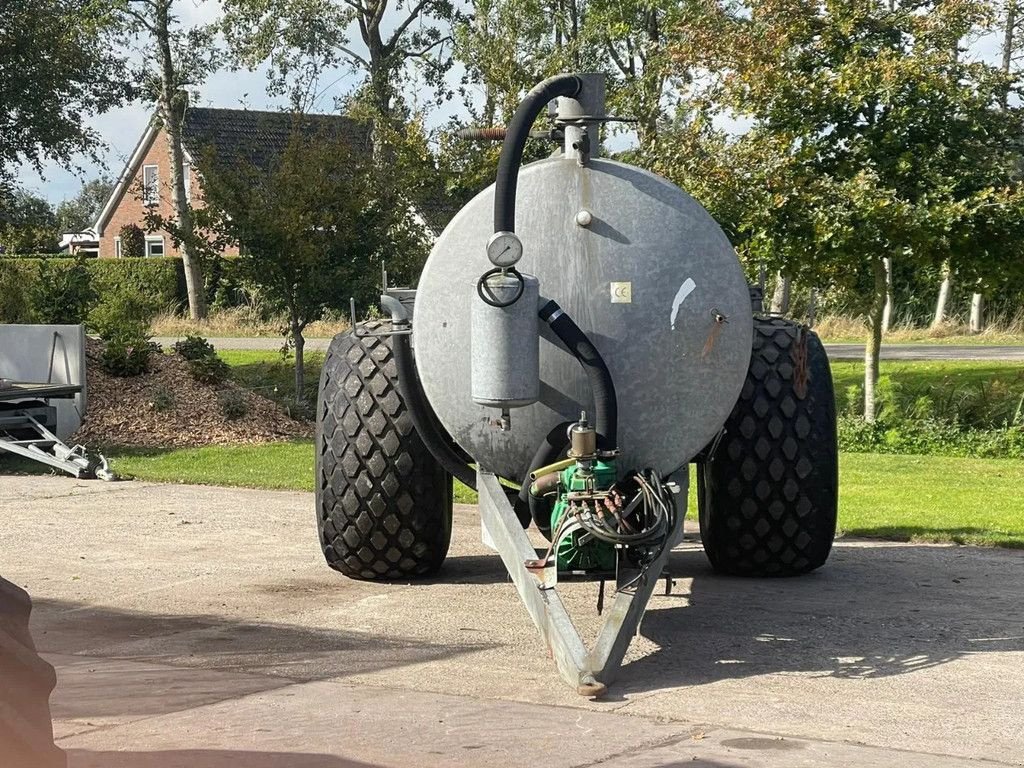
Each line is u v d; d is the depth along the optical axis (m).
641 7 29.09
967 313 34.75
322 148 17.72
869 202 14.28
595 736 4.20
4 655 3.11
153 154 59.84
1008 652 5.36
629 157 17.11
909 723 4.36
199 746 4.15
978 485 10.59
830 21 15.20
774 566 6.81
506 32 22.64
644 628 5.82
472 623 5.94
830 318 32.94
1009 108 15.13
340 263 17.86
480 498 5.71
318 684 4.91
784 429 6.61
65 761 3.25
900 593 6.53
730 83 15.20
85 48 24.23
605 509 5.08
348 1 44.25
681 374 5.38
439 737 4.21
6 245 23.72
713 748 4.06
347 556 6.73
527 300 5.11
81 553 7.86
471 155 19.72
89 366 16.09
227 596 6.59
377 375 6.61
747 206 14.58
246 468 11.97
